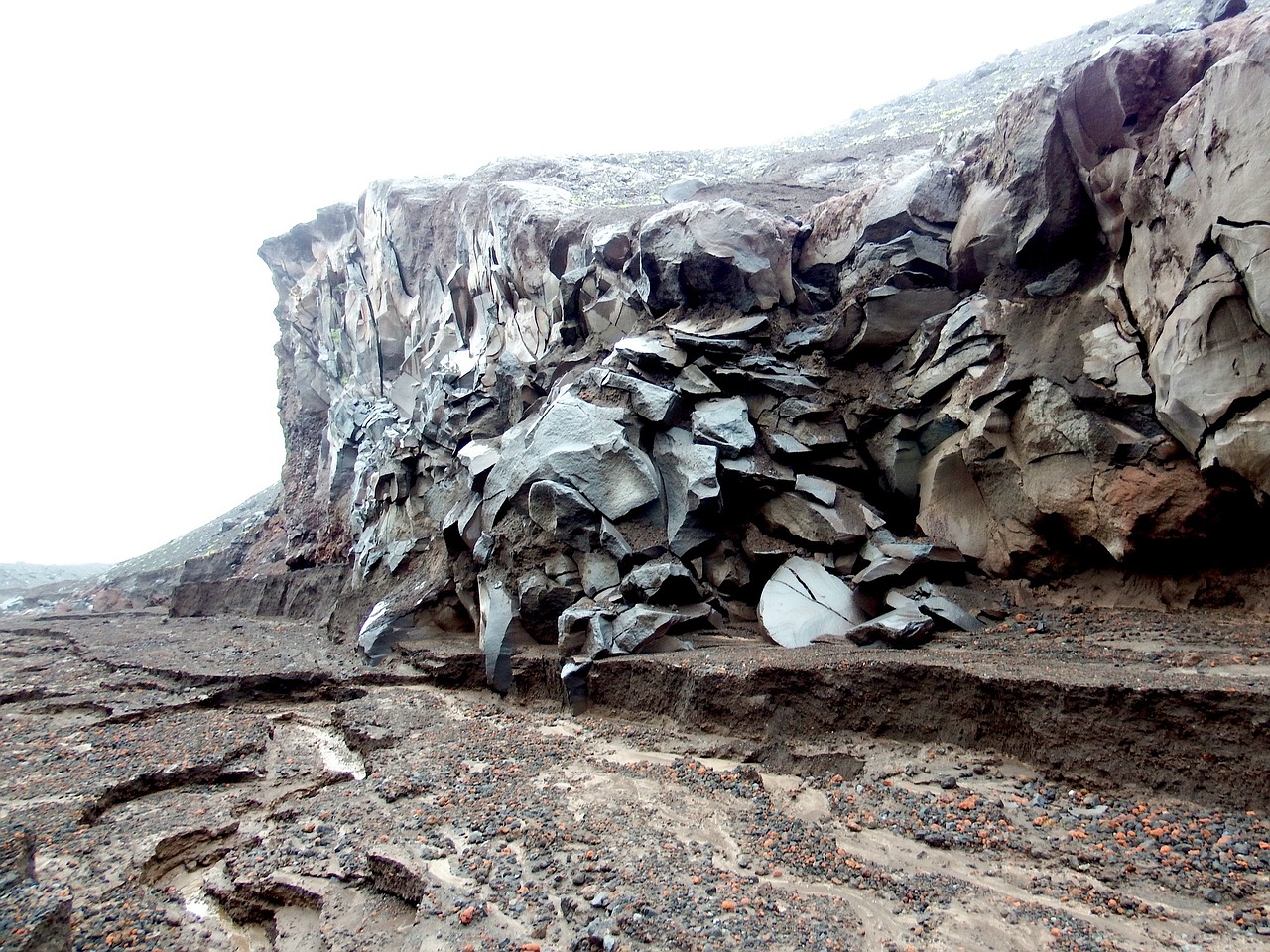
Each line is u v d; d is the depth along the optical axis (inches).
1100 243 341.4
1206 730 192.2
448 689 410.3
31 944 146.8
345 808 239.8
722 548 406.0
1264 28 245.8
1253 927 144.1
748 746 269.4
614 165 948.6
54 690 432.5
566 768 267.4
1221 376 261.0
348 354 1047.6
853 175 634.8
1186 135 274.5
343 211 1147.9
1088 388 314.7
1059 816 195.9
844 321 422.3
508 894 177.0
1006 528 352.5
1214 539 283.1
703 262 450.9
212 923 189.5
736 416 412.5
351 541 855.1
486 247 741.9
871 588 347.3
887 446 405.7
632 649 343.9
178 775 284.7
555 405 457.1
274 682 427.8
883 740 254.4
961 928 152.6
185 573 1184.2
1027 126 351.9
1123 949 141.2
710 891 171.8
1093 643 277.0
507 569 430.3
